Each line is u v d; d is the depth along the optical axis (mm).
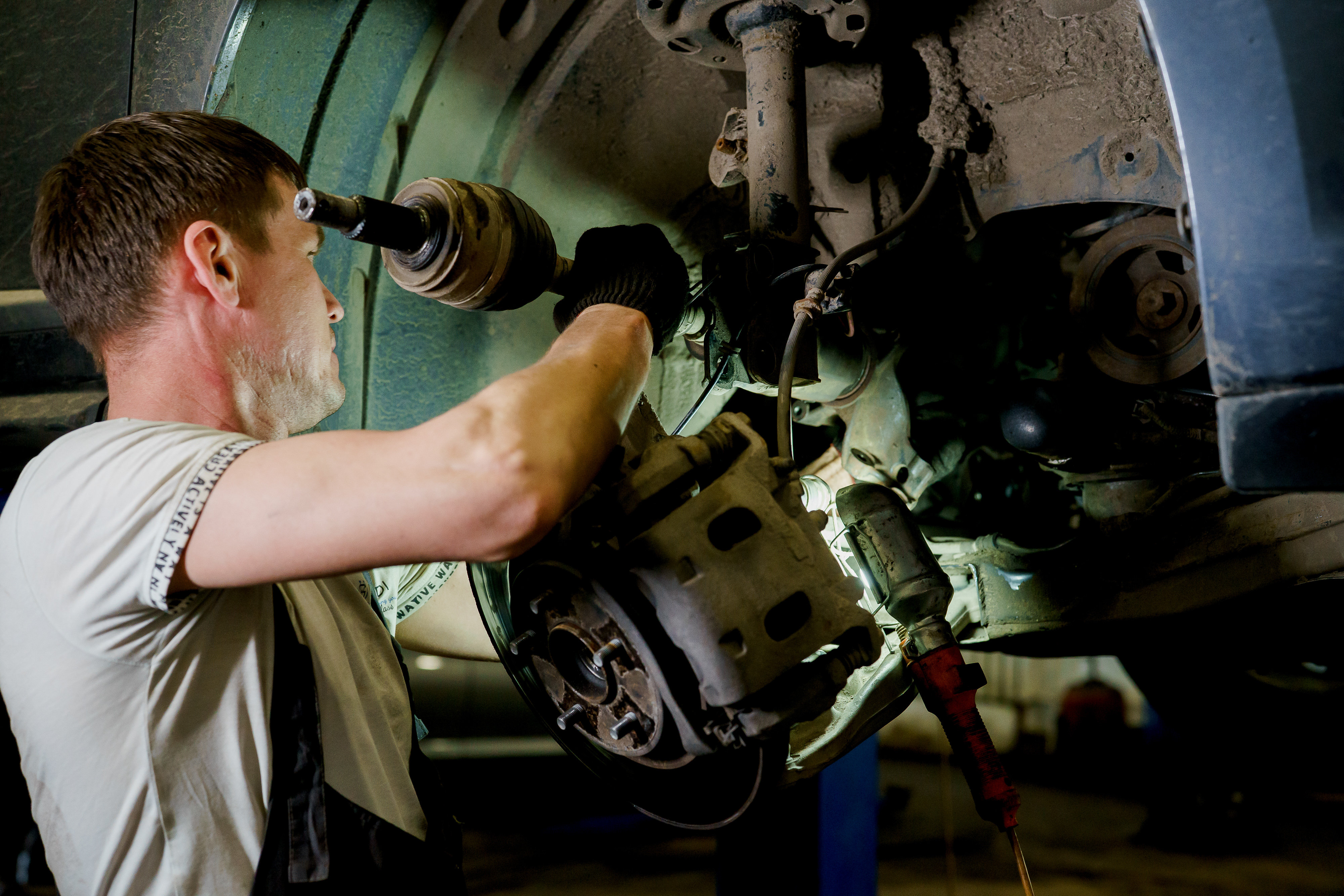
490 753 5469
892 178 1140
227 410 725
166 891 620
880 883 3438
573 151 1176
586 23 1116
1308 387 538
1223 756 1956
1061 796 5039
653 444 781
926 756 6129
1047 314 1273
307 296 767
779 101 928
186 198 691
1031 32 1046
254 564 571
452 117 1098
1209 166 562
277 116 950
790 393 833
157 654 618
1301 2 533
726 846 1596
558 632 747
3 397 1030
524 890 3299
